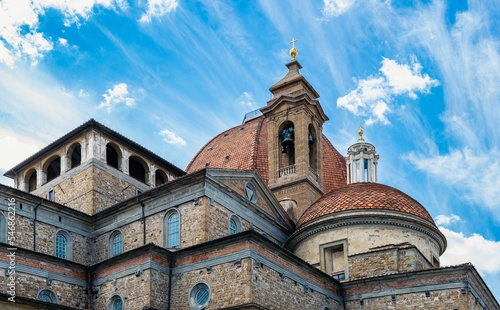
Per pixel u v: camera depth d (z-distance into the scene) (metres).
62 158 60.50
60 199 59.22
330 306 50.66
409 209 56.44
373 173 66.38
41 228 52.28
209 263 45.09
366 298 51.22
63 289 48.34
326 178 79.75
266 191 57.84
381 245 54.69
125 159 60.75
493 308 54.00
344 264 55.00
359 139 67.50
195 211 50.44
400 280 50.38
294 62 73.75
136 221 53.38
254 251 44.12
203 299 44.72
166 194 52.38
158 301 45.19
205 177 50.59
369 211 55.53
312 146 71.44
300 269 48.38
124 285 46.72
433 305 48.81
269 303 44.28
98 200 57.12
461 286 48.28
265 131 82.69
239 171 54.78
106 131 59.56
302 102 69.69
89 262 54.69
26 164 62.91
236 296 43.22
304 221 57.91
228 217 52.31
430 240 56.88
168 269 46.56
